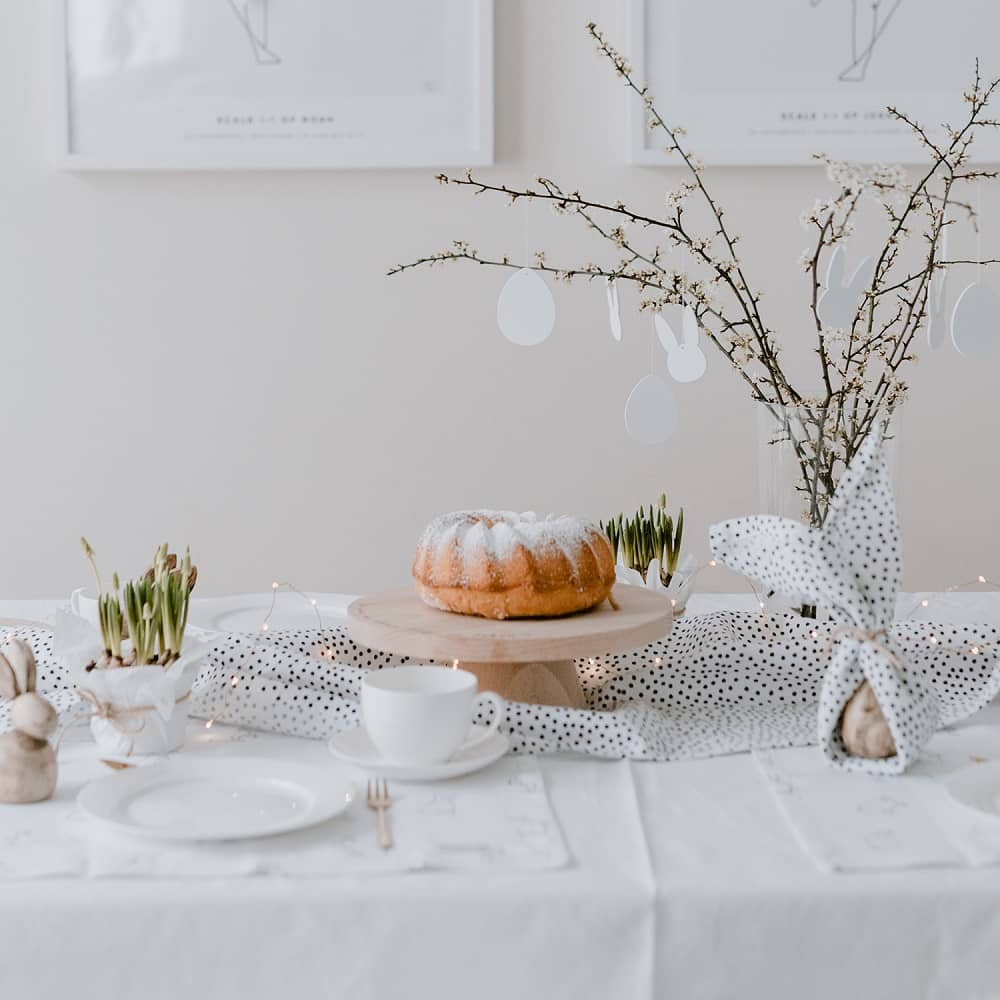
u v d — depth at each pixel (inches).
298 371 89.1
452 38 85.4
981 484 89.1
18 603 57.9
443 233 87.8
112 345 88.7
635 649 44.5
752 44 85.0
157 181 87.4
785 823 31.6
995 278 86.1
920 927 27.7
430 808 32.2
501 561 39.2
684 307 46.2
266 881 27.9
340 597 57.2
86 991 27.4
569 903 27.5
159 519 90.2
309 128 86.0
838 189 86.4
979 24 84.4
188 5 85.3
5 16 85.8
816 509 43.9
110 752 37.0
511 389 89.0
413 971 27.6
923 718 35.1
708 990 27.8
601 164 86.9
